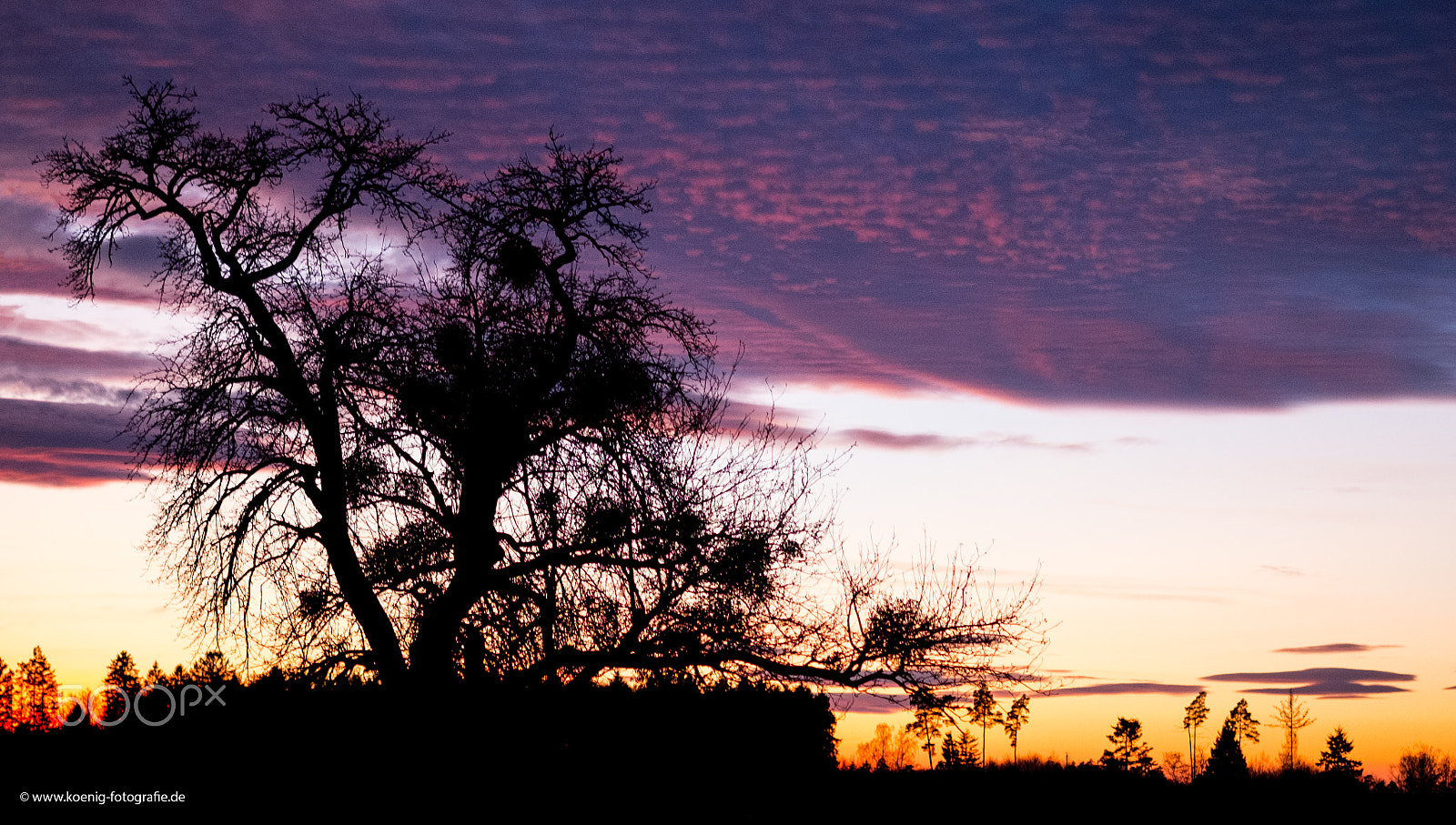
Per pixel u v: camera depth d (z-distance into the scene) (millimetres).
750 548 17344
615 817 19594
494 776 18203
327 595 18609
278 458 18297
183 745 20766
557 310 19172
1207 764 69688
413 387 18047
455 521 18266
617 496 17844
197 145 18953
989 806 32312
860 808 28391
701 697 21109
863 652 17734
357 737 18984
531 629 17781
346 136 19422
